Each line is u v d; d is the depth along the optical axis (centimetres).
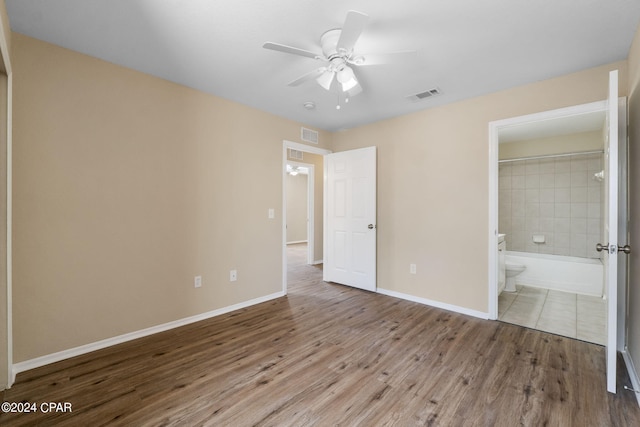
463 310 310
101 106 230
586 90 242
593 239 404
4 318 179
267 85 278
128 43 207
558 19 179
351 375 196
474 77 256
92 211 227
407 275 356
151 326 259
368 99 308
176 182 275
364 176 393
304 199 955
